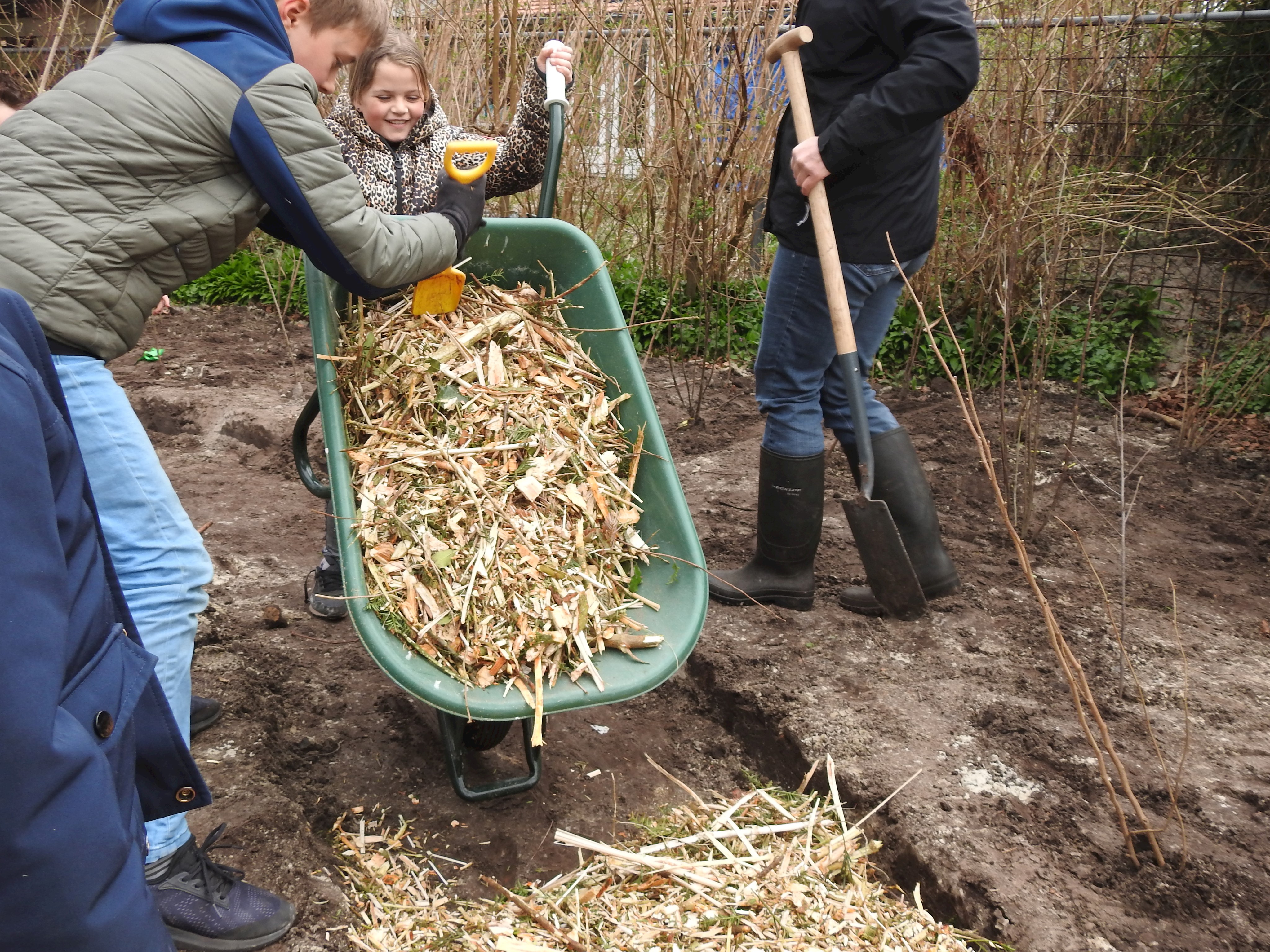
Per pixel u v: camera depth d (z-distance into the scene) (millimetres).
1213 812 2387
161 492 1923
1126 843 2240
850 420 3238
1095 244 5336
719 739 2891
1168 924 2084
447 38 5824
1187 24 5074
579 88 5594
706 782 2734
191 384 5203
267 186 1862
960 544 3826
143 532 1898
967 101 4797
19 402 1063
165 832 1913
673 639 2238
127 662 1290
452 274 2516
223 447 4605
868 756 2584
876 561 2846
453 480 2377
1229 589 3490
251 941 1970
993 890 2152
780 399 3152
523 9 5711
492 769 2695
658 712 3016
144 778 1620
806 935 2072
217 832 2062
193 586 1979
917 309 5500
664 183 5668
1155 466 4555
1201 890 2154
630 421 2592
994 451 4660
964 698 2836
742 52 4844
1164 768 2250
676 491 2412
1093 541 3846
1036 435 3873
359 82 2871
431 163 3021
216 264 1984
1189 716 2750
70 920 1040
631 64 5277
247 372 5414
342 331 2510
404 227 2072
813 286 2992
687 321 5805
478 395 2502
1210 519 4051
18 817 991
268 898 2029
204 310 6516
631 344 2598
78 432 1823
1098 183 4484
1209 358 5285
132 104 1756
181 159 1801
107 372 1880
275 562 3570
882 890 2266
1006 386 5363
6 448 1029
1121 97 4934
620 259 5922
